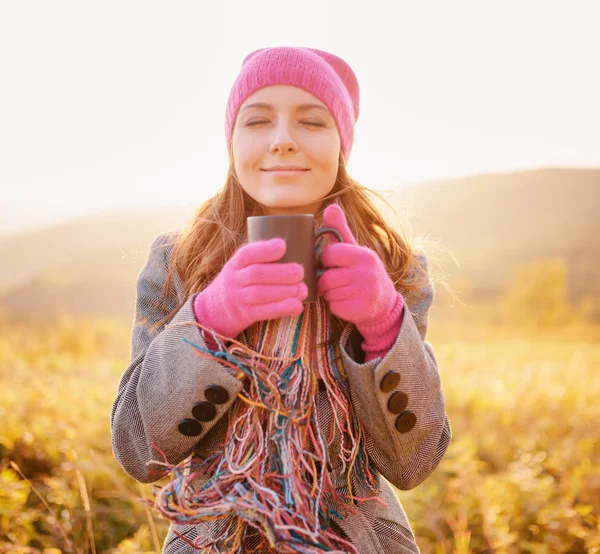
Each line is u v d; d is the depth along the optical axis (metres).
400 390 1.37
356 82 1.80
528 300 48.84
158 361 1.39
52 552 2.57
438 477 3.67
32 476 3.42
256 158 1.49
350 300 1.29
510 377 6.97
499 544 2.98
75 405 4.40
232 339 1.29
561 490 3.64
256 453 1.27
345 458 1.42
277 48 1.55
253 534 1.36
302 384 1.34
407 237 1.79
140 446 1.45
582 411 5.39
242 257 1.24
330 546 1.22
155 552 2.77
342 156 1.66
